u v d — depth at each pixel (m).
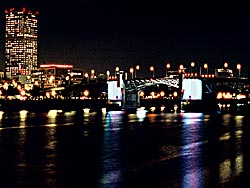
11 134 86.38
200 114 195.25
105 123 123.12
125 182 39.41
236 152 59.91
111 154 57.72
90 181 39.69
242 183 38.72
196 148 64.69
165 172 44.25
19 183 38.53
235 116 174.12
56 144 69.19
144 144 70.12
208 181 39.59
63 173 43.31
